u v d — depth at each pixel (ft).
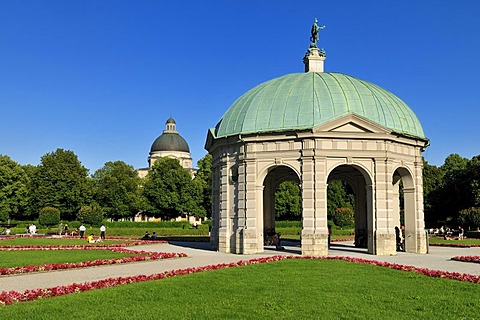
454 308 63.46
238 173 153.79
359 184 182.09
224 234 156.66
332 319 56.90
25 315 58.49
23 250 163.73
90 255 140.46
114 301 67.05
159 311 60.85
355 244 180.14
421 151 164.76
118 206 399.44
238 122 156.87
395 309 62.59
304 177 143.64
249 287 78.13
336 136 144.25
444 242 209.56
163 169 388.16
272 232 185.16
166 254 135.13
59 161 372.58
